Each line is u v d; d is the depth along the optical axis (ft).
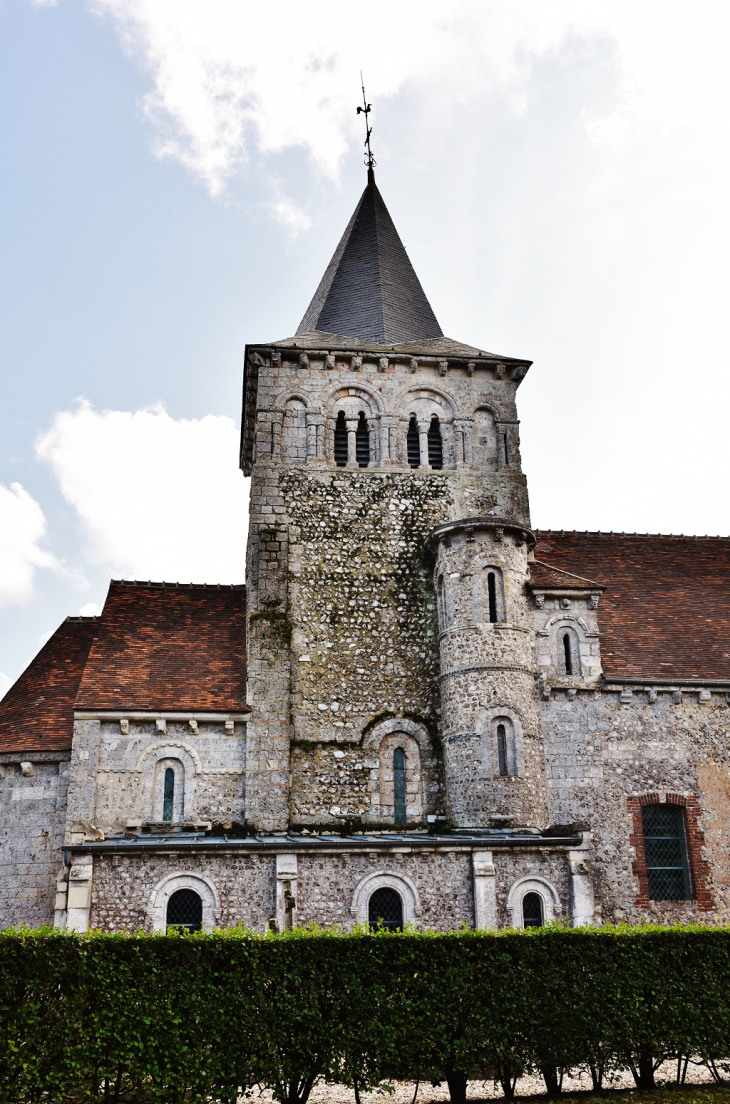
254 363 96.73
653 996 52.54
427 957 50.70
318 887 66.95
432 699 86.84
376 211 114.21
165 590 95.96
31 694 87.25
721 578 101.14
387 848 68.28
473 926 67.46
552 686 83.97
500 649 82.79
